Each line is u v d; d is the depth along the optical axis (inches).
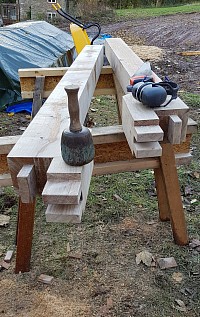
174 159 79.2
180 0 952.3
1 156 71.1
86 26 164.4
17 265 82.6
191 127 78.4
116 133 74.0
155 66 329.1
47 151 50.9
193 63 339.9
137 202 110.2
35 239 93.7
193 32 501.4
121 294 77.0
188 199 112.9
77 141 46.6
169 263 84.7
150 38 498.6
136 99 66.6
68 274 82.2
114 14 751.1
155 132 58.5
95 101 215.8
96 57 105.7
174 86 65.7
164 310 73.3
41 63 218.2
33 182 49.9
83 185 48.6
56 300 75.8
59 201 44.9
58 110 64.9
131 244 91.7
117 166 78.8
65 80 80.7
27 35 255.6
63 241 93.0
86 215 103.6
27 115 198.1
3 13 759.7
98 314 72.6
